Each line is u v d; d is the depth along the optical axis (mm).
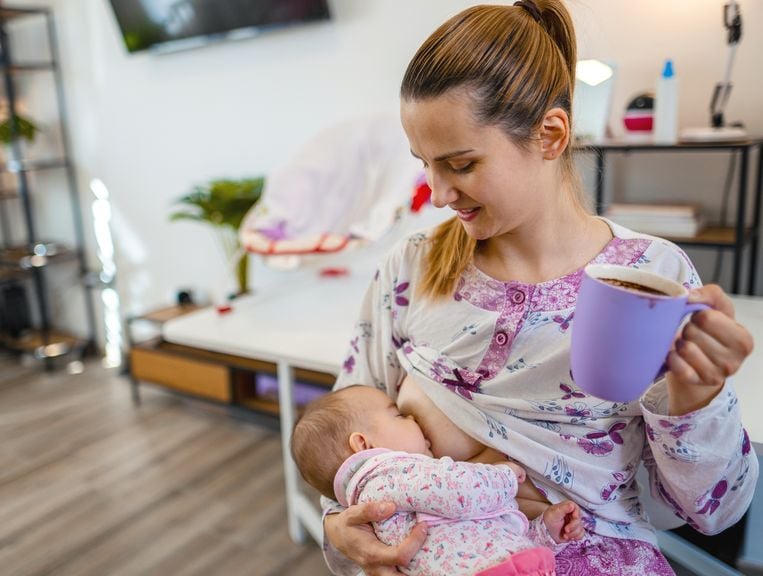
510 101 694
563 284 805
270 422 2705
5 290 3893
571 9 1227
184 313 3168
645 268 797
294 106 2793
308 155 2244
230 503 2273
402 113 738
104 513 2244
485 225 764
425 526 827
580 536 794
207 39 2857
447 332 876
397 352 960
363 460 923
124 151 3451
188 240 3330
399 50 2449
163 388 3008
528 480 847
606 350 580
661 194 2055
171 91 3160
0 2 3545
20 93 3811
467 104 685
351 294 2139
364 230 1973
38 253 3660
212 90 3023
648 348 568
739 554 1354
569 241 813
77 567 1977
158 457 2611
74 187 3725
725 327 580
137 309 3676
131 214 3535
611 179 2111
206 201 2781
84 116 3555
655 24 1950
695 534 1412
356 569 1013
